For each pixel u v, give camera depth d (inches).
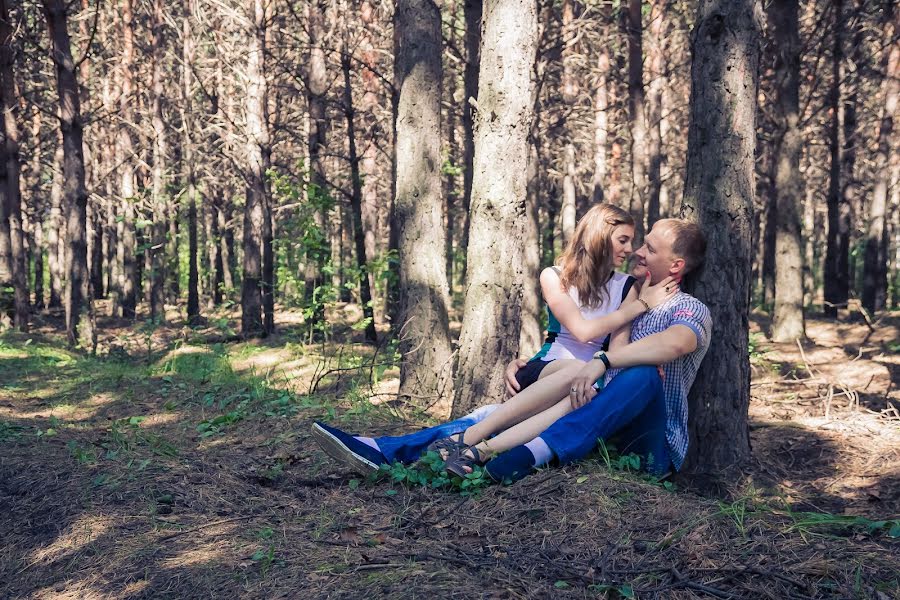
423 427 193.8
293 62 663.1
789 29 504.7
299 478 149.3
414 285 260.5
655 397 133.8
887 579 92.2
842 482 155.9
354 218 511.8
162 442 179.0
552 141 728.3
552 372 139.5
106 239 1221.7
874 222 711.1
